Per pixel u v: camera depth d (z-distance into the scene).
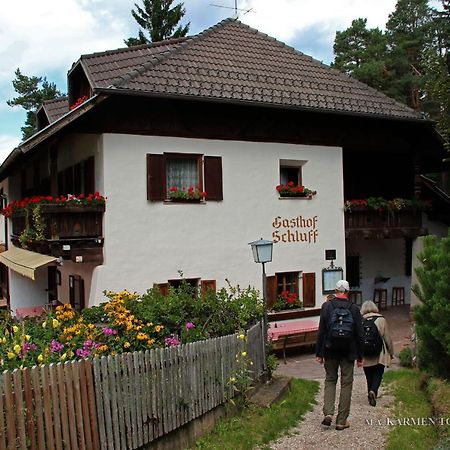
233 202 13.80
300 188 14.79
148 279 12.58
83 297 13.57
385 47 35.22
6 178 20.95
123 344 7.29
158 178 12.77
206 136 13.46
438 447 6.48
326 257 15.28
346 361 7.51
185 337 7.98
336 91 16.22
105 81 12.75
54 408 5.23
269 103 13.60
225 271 13.60
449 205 19.20
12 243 18.67
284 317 14.45
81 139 13.76
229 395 7.93
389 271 20.16
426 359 9.53
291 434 7.39
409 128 17.11
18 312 16.86
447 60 17.97
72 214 11.95
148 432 6.34
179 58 14.30
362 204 15.94
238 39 16.97
